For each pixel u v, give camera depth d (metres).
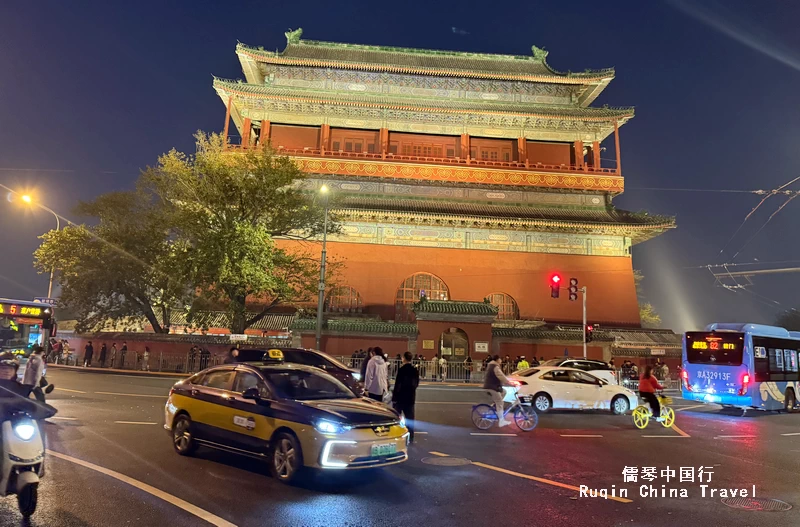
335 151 46.22
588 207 46.47
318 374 9.60
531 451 11.12
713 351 20.05
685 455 11.09
